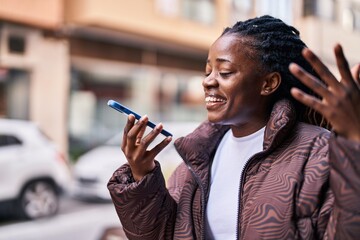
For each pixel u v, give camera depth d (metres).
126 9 10.94
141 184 1.23
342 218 0.93
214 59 1.22
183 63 13.68
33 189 6.75
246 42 1.19
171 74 13.40
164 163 7.13
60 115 10.45
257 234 1.07
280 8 4.95
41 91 10.16
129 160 1.25
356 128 0.91
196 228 1.26
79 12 10.41
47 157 6.92
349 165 0.92
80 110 11.19
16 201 6.55
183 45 12.83
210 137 1.37
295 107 1.28
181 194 1.32
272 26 1.22
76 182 7.55
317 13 11.12
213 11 13.02
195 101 14.15
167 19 11.89
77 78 11.15
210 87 1.22
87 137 11.21
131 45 12.26
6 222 6.52
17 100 9.81
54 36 10.35
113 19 10.66
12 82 9.76
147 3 11.41
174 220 1.30
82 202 7.62
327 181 1.06
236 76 1.19
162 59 13.09
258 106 1.23
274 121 1.16
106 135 11.61
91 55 11.31
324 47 11.40
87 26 10.70
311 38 11.00
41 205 6.77
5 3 9.34
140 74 12.57
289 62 1.22
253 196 1.12
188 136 1.37
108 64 11.73
